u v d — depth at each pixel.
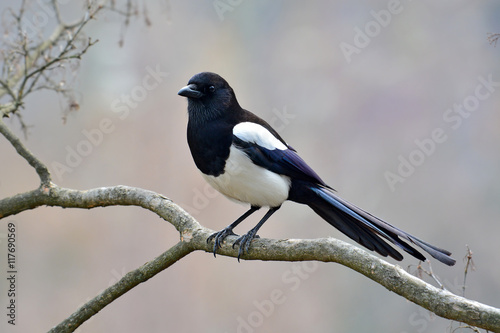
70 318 6.11
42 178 6.77
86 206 6.66
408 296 4.71
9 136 6.83
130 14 8.31
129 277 6.10
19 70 7.98
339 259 5.13
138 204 6.50
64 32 8.12
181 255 6.23
